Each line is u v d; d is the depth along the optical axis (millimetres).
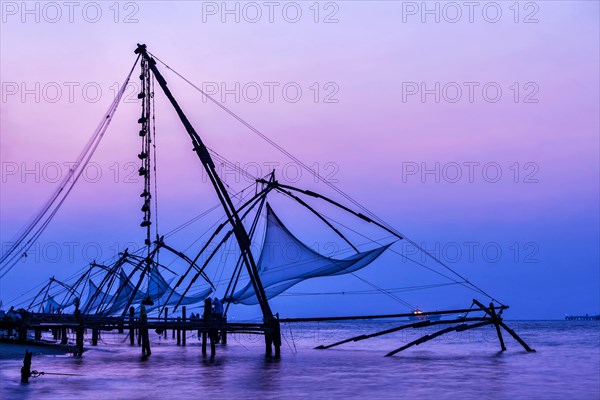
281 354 35656
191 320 33250
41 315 40656
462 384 20438
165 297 60438
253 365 27234
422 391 18828
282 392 18625
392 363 28547
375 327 164000
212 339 32344
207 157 27688
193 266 35281
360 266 33719
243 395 17922
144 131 30875
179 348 42375
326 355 34031
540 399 17312
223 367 26047
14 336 39969
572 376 22750
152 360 29719
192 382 20672
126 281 45781
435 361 29938
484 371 24578
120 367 25719
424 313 31719
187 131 27938
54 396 17297
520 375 23234
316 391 18734
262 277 36781
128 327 30344
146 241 32500
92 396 17375
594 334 86812
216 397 17453
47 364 26406
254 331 31000
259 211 32594
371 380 21500
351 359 30531
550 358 31938
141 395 17766
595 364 27625
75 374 22562
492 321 35062
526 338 69875
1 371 22422
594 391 18844
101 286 53281
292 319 30562
